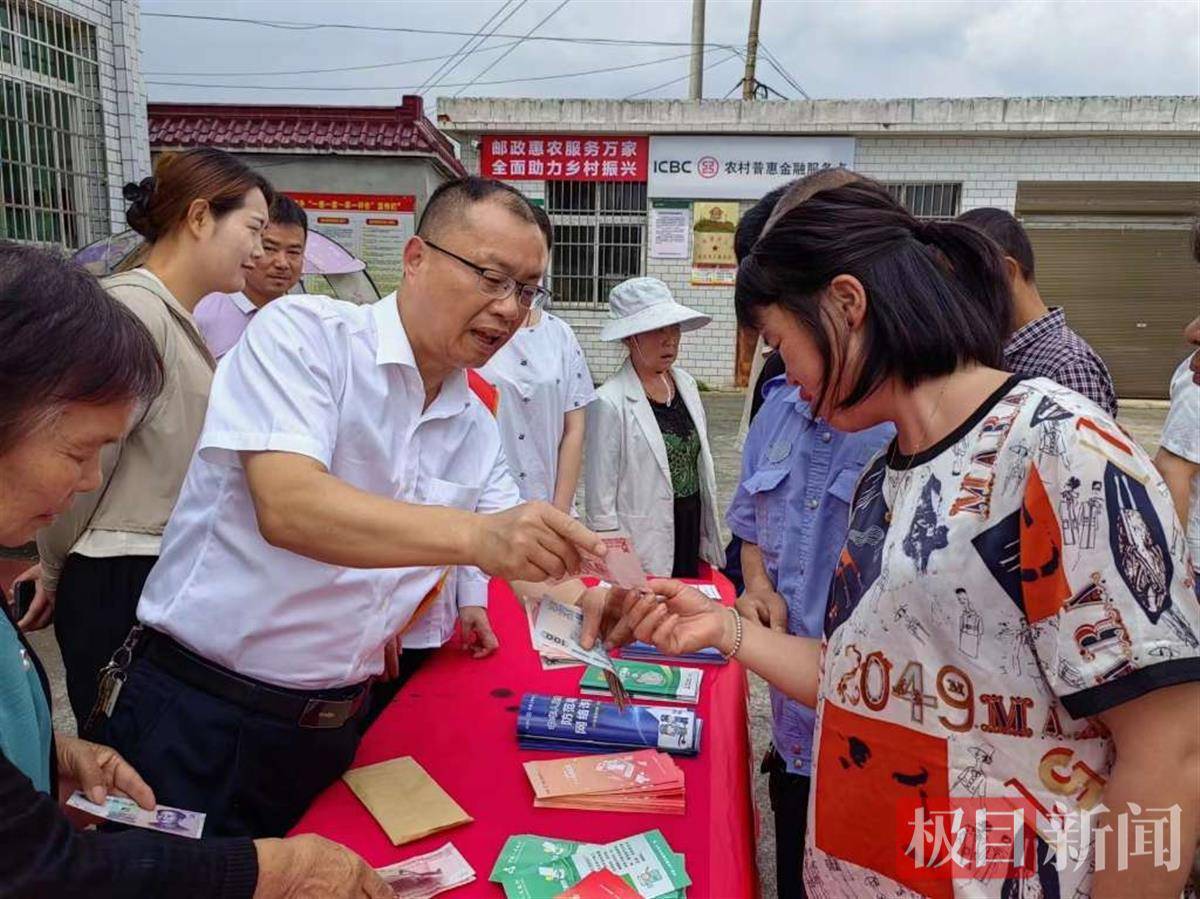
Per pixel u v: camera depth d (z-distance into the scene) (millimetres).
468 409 1614
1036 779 904
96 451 846
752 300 1076
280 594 1330
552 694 1588
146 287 1901
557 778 1263
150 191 2055
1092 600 822
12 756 861
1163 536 832
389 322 1408
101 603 1854
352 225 8734
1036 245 10891
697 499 3268
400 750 1386
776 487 1695
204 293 2062
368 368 1375
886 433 1523
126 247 3178
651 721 1406
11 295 766
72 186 5078
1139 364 11156
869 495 1102
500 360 2941
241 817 1383
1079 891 901
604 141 10555
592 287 11023
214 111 8812
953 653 925
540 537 1130
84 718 1904
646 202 10734
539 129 10438
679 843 1146
